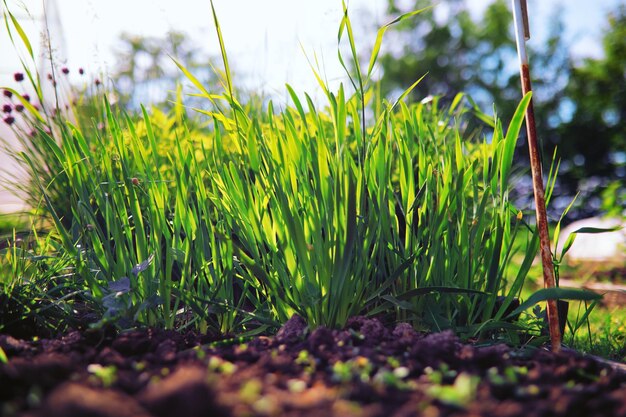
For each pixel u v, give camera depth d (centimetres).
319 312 106
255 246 112
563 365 84
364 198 111
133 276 111
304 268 105
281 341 96
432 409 64
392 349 89
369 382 72
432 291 107
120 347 92
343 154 108
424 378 77
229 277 115
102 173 128
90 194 126
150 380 74
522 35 107
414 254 112
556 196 674
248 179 108
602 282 268
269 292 114
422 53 1208
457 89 1176
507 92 1105
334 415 60
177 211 114
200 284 115
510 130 108
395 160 160
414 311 112
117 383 71
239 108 108
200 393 57
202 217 123
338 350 87
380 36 106
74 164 118
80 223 117
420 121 129
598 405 68
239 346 93
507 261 117
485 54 1198
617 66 763
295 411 61
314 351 87
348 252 102
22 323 113
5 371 70
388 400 67
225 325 115
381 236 114
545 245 104
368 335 97
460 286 116
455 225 121
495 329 120
